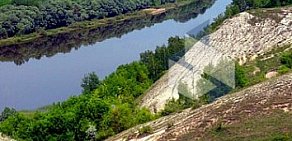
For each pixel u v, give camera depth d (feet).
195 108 156.25
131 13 620.08
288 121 109.50
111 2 604.49
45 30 549.13
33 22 540.52
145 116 180.34
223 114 127.13
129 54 447.42
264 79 196.13
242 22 345.31
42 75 396.57
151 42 488.02
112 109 176.14
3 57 472.85
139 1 636.07
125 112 177.27
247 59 283.59
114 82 258.16
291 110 116.37
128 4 621.72
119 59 431.02
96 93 244.83
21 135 168.45
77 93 344.90
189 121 132.67
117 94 248.32
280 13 355.77
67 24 567.18
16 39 519.19
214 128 117.50
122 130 172.65
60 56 460.96
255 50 299.79
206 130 119.14
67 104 209.56
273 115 115.65
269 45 308.60
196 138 116.37
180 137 121.39
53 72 403.75
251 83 191.21
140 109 199.82
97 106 176.65
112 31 555.28
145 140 134.21
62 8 564.30
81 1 586.45
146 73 282.97
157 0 654.53
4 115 253.85
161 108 200.75
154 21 595.06
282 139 99.76
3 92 356.18
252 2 411.13
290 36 319.88
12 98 342.03
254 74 241.96
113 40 510.17
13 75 402.31
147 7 646.33
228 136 110.32
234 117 121.90
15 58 468.34
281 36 321.73
